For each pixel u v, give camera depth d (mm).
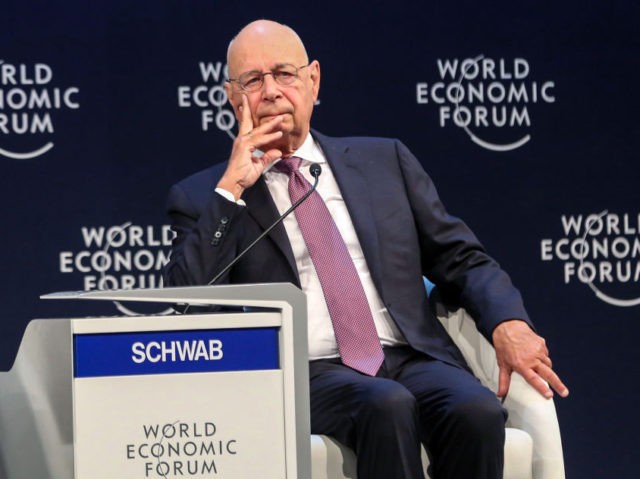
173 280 7945
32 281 11672
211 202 8023
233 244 8023
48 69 11750
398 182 8938
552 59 12352
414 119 12219
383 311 8516
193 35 11969
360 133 12156
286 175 8758
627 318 12328
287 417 5625
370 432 7254
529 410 7969
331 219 8570
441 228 8820
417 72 12219
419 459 7312
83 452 5480
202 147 11977
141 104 11898
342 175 8797
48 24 11758
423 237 8867
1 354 11570
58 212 11742
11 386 5973
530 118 12312
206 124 11992
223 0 11992
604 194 12375
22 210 11672
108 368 5516
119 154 11852
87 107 11812
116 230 11828
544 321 12242
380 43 12188
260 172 8164
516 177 12281
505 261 12258
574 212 12328
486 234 12242
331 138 9102
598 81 12398
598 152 12383
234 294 5844
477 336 8688
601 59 12406
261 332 5637
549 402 7965
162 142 11922
